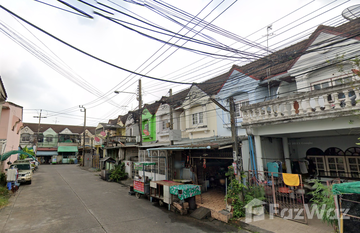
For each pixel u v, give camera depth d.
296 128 7.90
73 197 11.77
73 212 8.92
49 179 19.05
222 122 12.84
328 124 7.07
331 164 10.24
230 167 8.76
